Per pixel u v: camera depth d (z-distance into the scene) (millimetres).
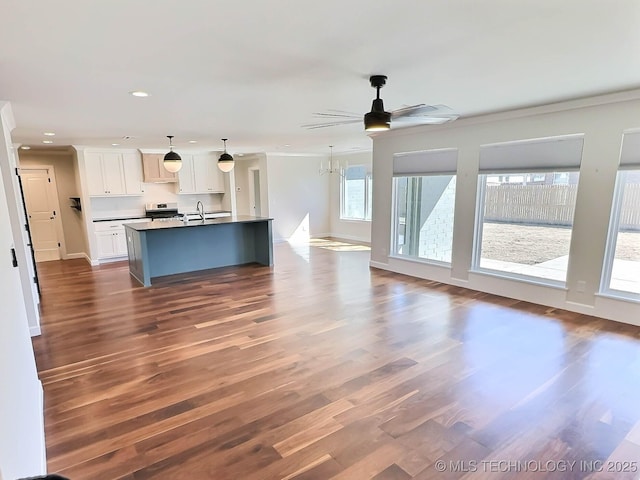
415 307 4438
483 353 3225
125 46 2170
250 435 2209
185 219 6785
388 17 1858
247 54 2348
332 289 5266
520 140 4418
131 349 3389
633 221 3781
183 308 4512
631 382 2740
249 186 10367
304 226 10117
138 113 4078
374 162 6418
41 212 7590
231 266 6895
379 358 3160
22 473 1337
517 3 1722
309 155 9977
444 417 2363
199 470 1941
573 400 2527
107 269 6762
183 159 8594
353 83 3059
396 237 6371
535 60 2551
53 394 2656
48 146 6852
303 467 1958
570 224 4234
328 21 1895
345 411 2436
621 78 3023
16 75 2623
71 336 3689
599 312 4000
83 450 2090
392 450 2078
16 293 2168
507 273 4859
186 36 2047
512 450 2074
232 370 2986
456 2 1703
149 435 2215
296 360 3143
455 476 1894
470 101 3861
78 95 3230
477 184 4961
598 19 1897
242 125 5031
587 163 3914
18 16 1744
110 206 8008
